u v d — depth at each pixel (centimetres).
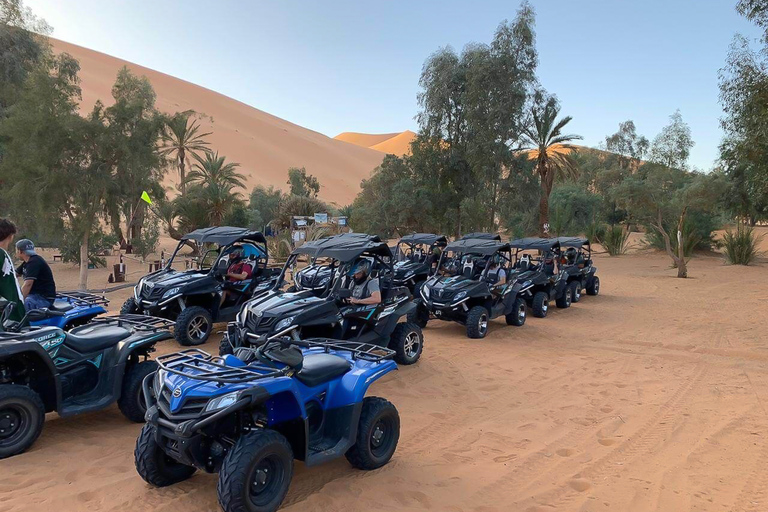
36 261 638
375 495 407
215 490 406
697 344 1014
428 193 3167
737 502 412
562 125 3011
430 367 815
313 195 5862
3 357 443
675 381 767
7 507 376
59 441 501
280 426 407
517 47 2856
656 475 462
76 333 546
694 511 398
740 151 1330
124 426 546
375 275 796
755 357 911
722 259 3162
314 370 420
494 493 423
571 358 898
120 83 2933
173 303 891
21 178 1537
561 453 511
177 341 872
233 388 359
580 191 4619
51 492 400
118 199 1736
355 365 458
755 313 1373
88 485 413
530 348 970
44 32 2402
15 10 2275
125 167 1609
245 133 8169
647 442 540
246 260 989
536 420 601
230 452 345
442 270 1212
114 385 526
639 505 408
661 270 2638
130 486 411
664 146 2536
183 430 338
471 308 1065
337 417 430
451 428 569
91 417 571
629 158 5878
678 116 2523
